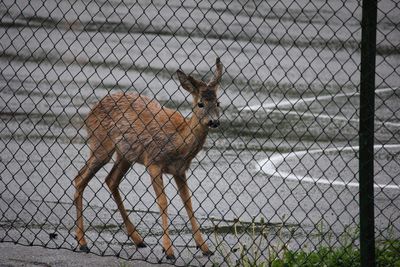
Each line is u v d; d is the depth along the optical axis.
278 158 17.36
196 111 11.64
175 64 26.94
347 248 10.46
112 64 26.72
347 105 22.61
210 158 17.14
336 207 13.99
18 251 11.02
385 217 12.13
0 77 24.19
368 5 8.84
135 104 12.23
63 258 10.80
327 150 18.09
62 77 24.75
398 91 24.19
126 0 37.47
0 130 18.80
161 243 11.95
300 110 21.92
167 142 11.73
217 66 11.79
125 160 12.38
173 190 15.12
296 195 14.73
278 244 10.56
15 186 14.72
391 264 9.87
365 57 8.92
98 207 13.80
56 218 12.97
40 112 20.62
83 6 35.53
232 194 14.75
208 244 11.87
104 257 10.98
